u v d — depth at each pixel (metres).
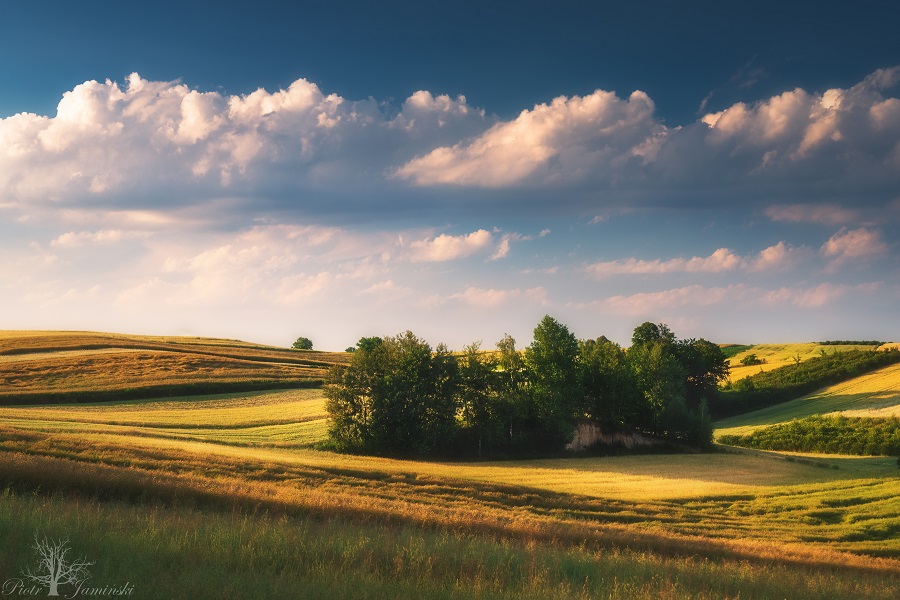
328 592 11.50
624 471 63.66
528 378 78.94
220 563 12.72
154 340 149.12
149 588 10.71
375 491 39.00
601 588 14.12
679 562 20.12
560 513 40.25
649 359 90.56
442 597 12.09
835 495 52.28
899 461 69.31
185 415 74.19
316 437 66.12
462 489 43.56
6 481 21.84
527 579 14.16
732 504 49.22
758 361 164.38
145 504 21.70
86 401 81.56
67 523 14.93
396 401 65.62
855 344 169.50
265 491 27.02
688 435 83.06
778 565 24.33
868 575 25.33
